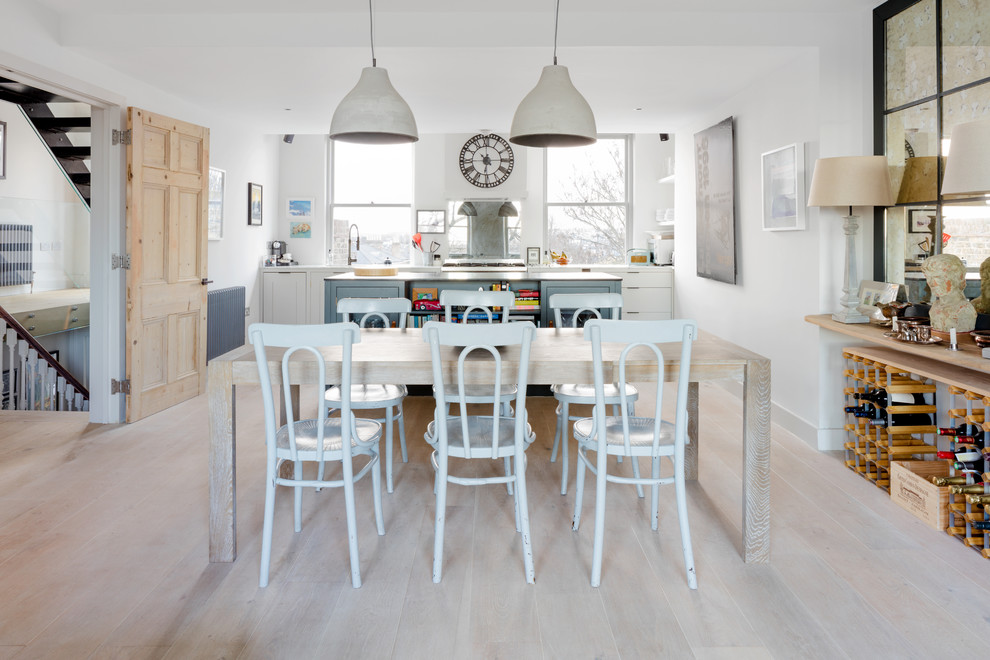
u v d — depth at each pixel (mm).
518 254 8789
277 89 5234
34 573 2518
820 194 3648
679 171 7129
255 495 3330
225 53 4316
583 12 4141
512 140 3250
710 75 4785
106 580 2465
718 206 5793
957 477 2934
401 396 3389
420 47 4195
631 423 2818
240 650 2035
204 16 4180
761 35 4113
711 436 4422
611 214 8836
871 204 3533
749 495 2588
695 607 2285
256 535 2859
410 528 2939
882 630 2137
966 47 3199
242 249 7391
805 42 4090
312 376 2582
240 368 2576
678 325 2436
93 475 3600
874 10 3932
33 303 6523
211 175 6441
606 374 2590
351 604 2303
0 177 6449
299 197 8641
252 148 7574
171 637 2102
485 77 4867
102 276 4594
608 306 4082
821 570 2551
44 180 6969
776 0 3910
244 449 4094
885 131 3896
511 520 3025
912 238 3680
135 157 4500
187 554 2680
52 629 2143
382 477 3605
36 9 3930
